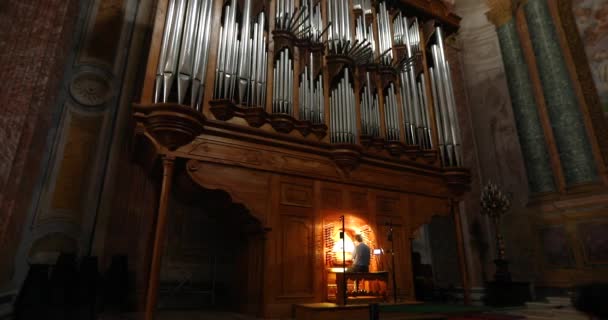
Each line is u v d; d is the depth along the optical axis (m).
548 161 8.70
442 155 8.60
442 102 9.04
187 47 5.75
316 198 6.74
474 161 10.24
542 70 9.12
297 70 7.13
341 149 6.96
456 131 8.80
